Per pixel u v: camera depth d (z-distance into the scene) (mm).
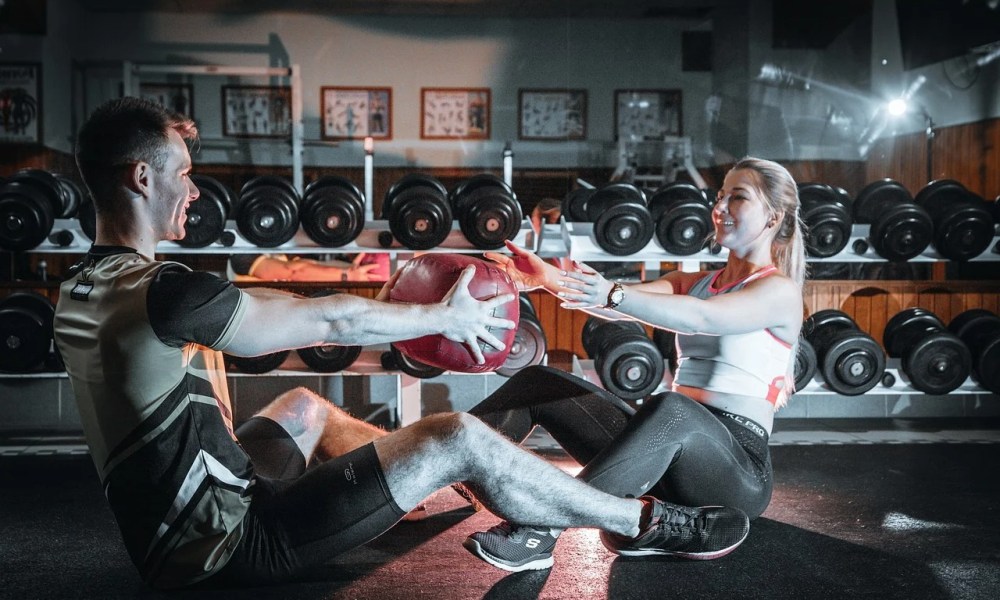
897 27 7801
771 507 2506
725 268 2068
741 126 8906
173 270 1444
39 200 3857
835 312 4004
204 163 9023
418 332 1487
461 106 9258
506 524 1820
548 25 9234
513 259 1763
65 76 8625
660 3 8945
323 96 9141
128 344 1422
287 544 1554
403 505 1573
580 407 2041
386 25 9156
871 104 8125
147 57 8945
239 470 1550
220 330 1410
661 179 8500
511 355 3598
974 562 1998
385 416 3887
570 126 9289
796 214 2004
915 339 3877
